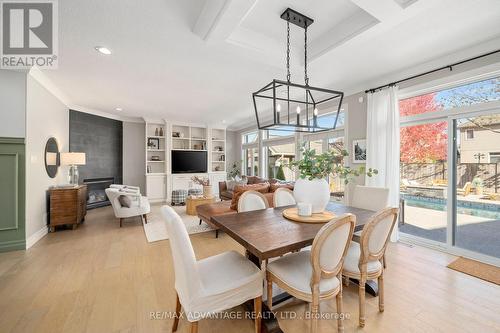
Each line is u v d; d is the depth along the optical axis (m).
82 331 1.57
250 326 1.65
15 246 2.98
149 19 2.05
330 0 1.99
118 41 2.41
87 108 5.41
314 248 1.30
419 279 2.25
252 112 5.80
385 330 1.58
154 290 2.08
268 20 2.27
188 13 1.98
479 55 2.47
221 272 1.50
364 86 3.69
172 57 2.78
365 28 2.10
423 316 1.72
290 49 2.76
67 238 3.48
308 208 2.02
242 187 3.71
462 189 2.88
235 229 1.71
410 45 2.49
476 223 2.89
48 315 1.73
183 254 1.27
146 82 3.65
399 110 3.38
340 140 4.36
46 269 2.47
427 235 3.25
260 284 1.52
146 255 2.86
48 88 3.75
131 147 6.75
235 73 3.28
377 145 3.40
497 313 1.75
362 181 3.69
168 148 6.80
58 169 4.29
